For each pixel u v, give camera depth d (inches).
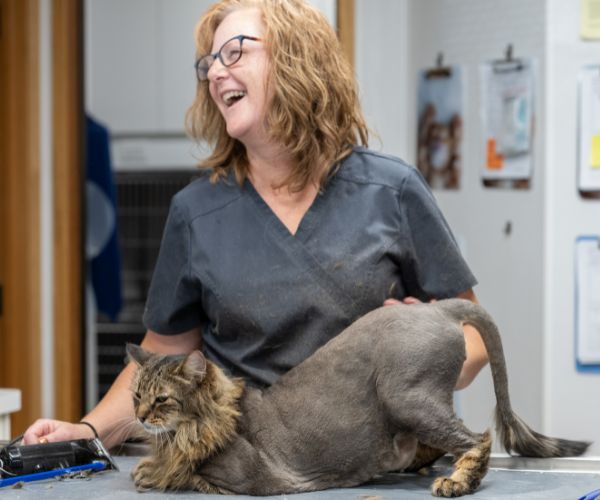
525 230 106.6
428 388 54.2
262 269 61.4
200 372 53.3
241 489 53.3
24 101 132.6
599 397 103.2
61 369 135.9
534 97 104.5
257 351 61.8
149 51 167.9
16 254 134.1
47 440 63.3
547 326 103.1
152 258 167.8
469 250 118.8
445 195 123.6
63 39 133.2
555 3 100.7
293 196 63.2
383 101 129.3
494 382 60.2
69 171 135.0
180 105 167.5
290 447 54.3
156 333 67.2
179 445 53.6
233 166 65.0
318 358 56.3
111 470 61.1
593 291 102.6
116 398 67.4
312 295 60.7
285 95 60.5
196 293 64.5
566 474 59.0
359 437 54.6
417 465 59.5
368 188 63.1
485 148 113.5
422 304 57.9
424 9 123.7
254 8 62.6
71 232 135.8
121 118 169.6
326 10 132.7
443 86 120.7
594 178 101.5
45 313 135.8
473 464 53.7
